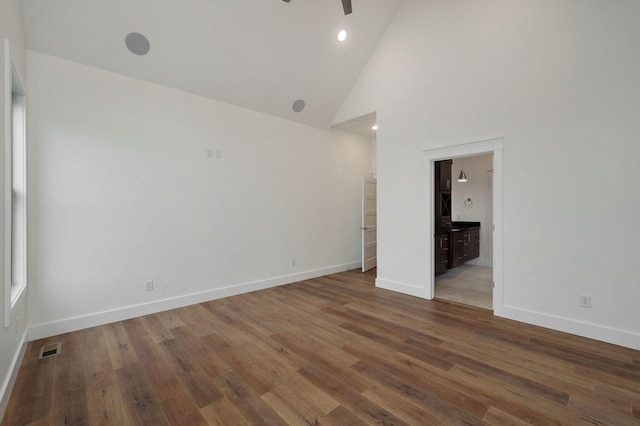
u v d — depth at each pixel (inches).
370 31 167.8
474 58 135.8
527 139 120.7
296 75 167.0
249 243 171.8
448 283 190.4
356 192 239.1
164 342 107.0
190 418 68.2
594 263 106.6
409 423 65.8
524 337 108.7
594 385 79.1
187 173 146.6
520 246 123.2
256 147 174.1
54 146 112.3
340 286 183.6
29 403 73.2
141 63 126.8
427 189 154.9
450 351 99.0
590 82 106.3
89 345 104.3
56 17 103.3
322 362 92.7
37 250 108.9
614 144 102.3
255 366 90.6
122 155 127.7
